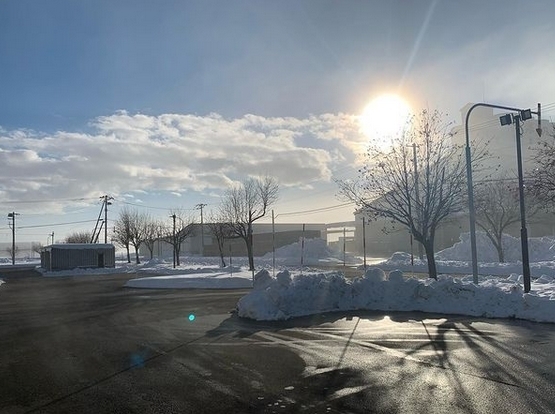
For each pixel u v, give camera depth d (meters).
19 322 15.68
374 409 6.24
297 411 6.25
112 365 9.19
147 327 13.64
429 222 23.83
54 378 8.37
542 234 53.66
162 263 58.62
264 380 7.76
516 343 10.09
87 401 7.01
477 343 10.14
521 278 21.75
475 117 66.00
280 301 14.95
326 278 16.61
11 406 6.88
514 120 17.91
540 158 34.72
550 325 12.42
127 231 68.69
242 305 15.29
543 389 6.92
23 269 65.94
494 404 6.33
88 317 16.27
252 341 11.09
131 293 25.19
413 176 22.27
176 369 8.67
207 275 32.25
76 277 44.53
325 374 7.99
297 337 11.42
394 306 15.98
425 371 7.99
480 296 15.05
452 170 25.05
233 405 6.57
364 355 9.28
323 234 93.19
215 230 51.59
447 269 34.34
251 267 37.03
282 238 75.06
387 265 39.09
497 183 37.50
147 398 7.04
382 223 74.88
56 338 12.37
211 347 10.54
